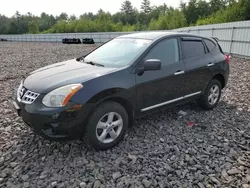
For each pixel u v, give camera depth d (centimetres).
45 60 1377
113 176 275
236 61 1225
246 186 260
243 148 338
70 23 7044
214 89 490
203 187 259
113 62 372
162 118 441
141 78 352
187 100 439
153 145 344
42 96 296
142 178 272
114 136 334
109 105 319
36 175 278
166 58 393
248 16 2959
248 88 663
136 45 391
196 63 435
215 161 307
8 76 869
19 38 5222
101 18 7181
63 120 287
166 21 5134
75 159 307
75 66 371
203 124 419
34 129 301
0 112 476
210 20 3809
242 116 459
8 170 286
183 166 295
